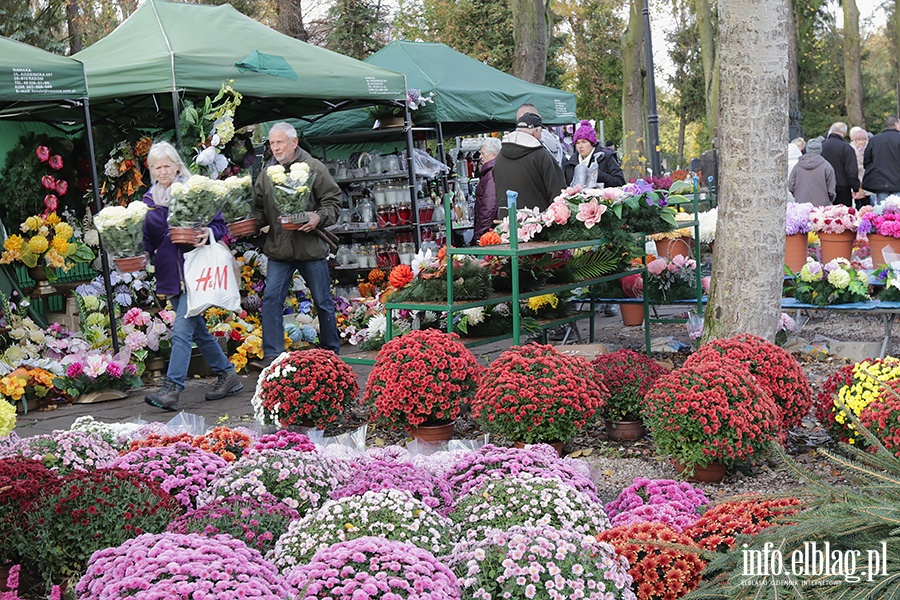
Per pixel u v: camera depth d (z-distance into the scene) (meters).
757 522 3.53
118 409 7.40
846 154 14.24
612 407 5.84
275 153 7.79
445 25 28.84
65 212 9.06
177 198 6.81
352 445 5.41
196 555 2.73
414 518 3.26
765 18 6.54
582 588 2.86
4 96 7.15
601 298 8.99
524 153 7.99
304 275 8.03
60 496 3.46
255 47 9.25
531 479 3.63
